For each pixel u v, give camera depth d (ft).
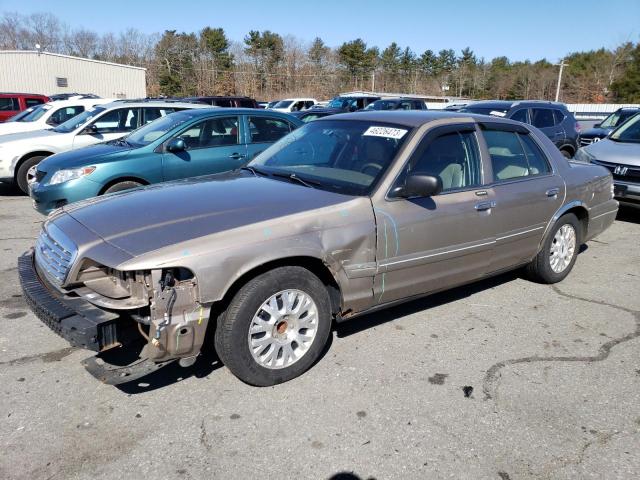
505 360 12.39
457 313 14.97
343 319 12.09
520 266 16.16
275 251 10.24
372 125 13.91
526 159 15.79
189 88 194.39
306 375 11.47
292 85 217.15
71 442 9.22
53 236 10.89
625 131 28.53
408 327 13.98
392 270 12.16
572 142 40.63
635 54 199.11
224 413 10.12
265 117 26.08
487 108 39.63
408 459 9.01
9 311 14.52
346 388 11.03
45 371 11.46
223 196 11.80
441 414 10.25
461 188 13.53
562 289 17.06
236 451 9.10
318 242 10.84
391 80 246.47
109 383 9.30
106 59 216.95
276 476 8.55
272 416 10.05
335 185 12.38
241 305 10.14
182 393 10.72
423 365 12.05
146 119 33.22
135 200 11.84
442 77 252.42
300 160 14.11
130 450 9.06
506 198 14.39
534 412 10.40
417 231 12.35
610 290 17.07
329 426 9.80
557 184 16.16
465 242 13.48
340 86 223.51
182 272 9.57
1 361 11.84
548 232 16.24
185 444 9.24
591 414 10.38
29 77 117.50
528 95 220.84
